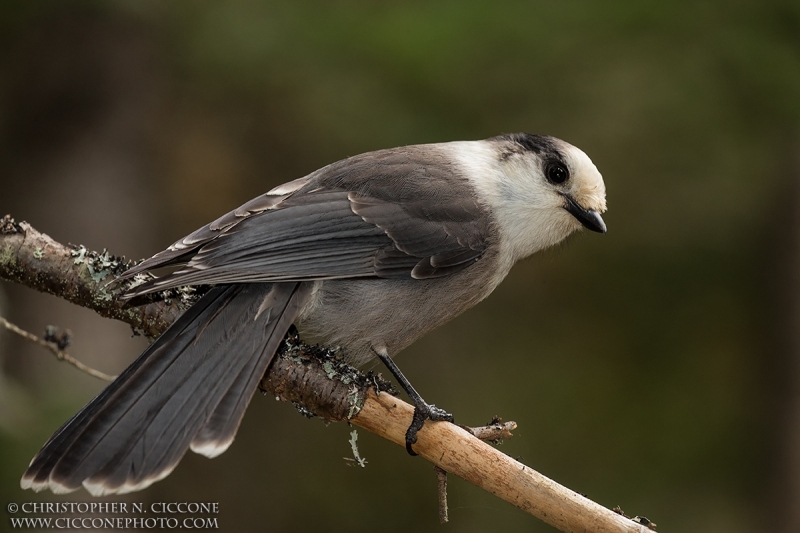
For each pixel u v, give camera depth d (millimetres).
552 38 11297
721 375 13906
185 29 11914
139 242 12430
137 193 12555
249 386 6281
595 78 11273
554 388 13898
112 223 12219
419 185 7629
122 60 12477
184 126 12961
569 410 13758
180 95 12664
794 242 13289
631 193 12742
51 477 5848
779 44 11211
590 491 13242
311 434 13992
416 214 7492
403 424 6469
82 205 12133
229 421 6117
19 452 9273
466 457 6355
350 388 6504
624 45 11320
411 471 13648
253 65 11648
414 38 11203
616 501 13172
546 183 8086
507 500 6238
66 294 6730
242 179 13383
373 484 13672
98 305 6750
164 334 6383
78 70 12422
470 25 11320
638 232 13195
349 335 7258
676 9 11234
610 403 13812
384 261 7293
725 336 13953
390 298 7305
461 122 11438
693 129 11609
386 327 7344
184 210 13352
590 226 8078
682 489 13406
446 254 7520
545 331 14289
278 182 13352
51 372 11000
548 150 8133
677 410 13727
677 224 13094
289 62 11562
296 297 6855
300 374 6512
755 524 13344
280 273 6867
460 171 7992
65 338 7117
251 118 12836
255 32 11578
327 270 7062
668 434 13602
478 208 7789
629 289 13938
